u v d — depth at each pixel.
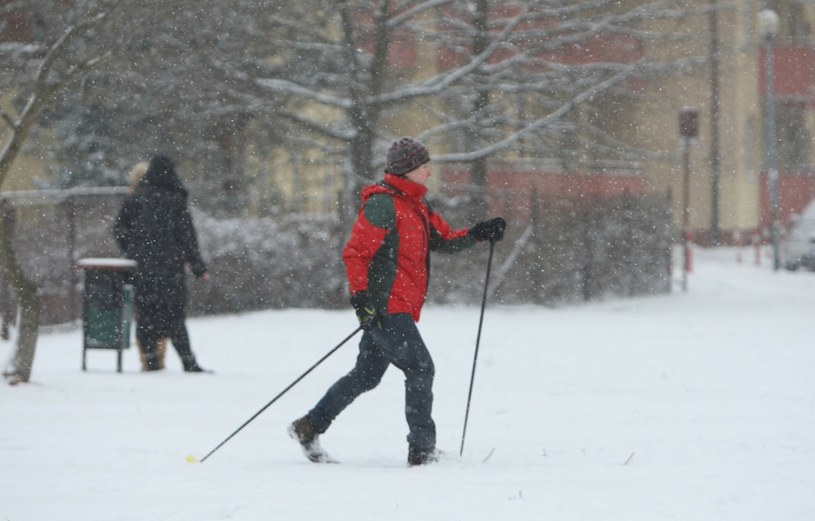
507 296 70.94
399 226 21.25
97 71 62.84
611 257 73.88
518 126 74.75
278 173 79.38
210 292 64.50
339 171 77.31
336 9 70.50
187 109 71.62
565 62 77.12
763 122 130.62
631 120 82.38
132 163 74.94
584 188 86.44
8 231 56.78
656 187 122.94
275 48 72.75
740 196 128.62
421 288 21.58
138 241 38.72
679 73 76.31
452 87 73.06
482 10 74.75
